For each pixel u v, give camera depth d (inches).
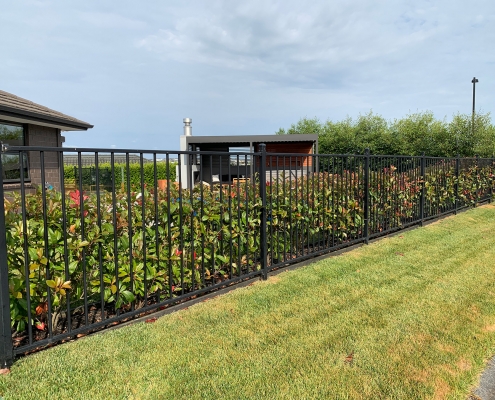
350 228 189.9
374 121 820.0
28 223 88.4
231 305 113.1
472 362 82.7
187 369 78.4
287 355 84.4
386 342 90.7
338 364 81.0
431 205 267.7
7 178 318.0
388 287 129.6
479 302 116.5
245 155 131.8
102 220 99.0
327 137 848.9
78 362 80.2
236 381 74.4
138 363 80.4
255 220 137.6
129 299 99.0
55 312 93.9
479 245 189.9
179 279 115.6
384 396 70.2
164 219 111.7
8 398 67.3
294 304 114.2
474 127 591.5
